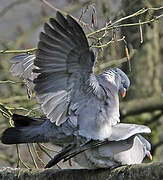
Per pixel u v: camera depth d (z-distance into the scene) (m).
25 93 16.48
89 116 9.30
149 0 17.30
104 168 9.59
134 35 16.38
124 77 10.31
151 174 8.72
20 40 16.56
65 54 8.61
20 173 10.37
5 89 16.58
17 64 11.03
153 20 12.27
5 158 16.28
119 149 9.50
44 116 10.20
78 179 9.76
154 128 18.91
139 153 10.02
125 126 9.51
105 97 9.51
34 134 9.54
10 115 12.45
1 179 10.52
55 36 8.40
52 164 9.35
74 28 8.36
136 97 18.67
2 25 18.69
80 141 9.34
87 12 13.39
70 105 9.19
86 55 8.69
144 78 18.83
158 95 18.66
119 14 15.83
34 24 16.78
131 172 9.02
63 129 9.38
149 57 18.91
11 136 9.55
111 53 15.97
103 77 10.01
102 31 12.94
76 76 8.93
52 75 8.77
